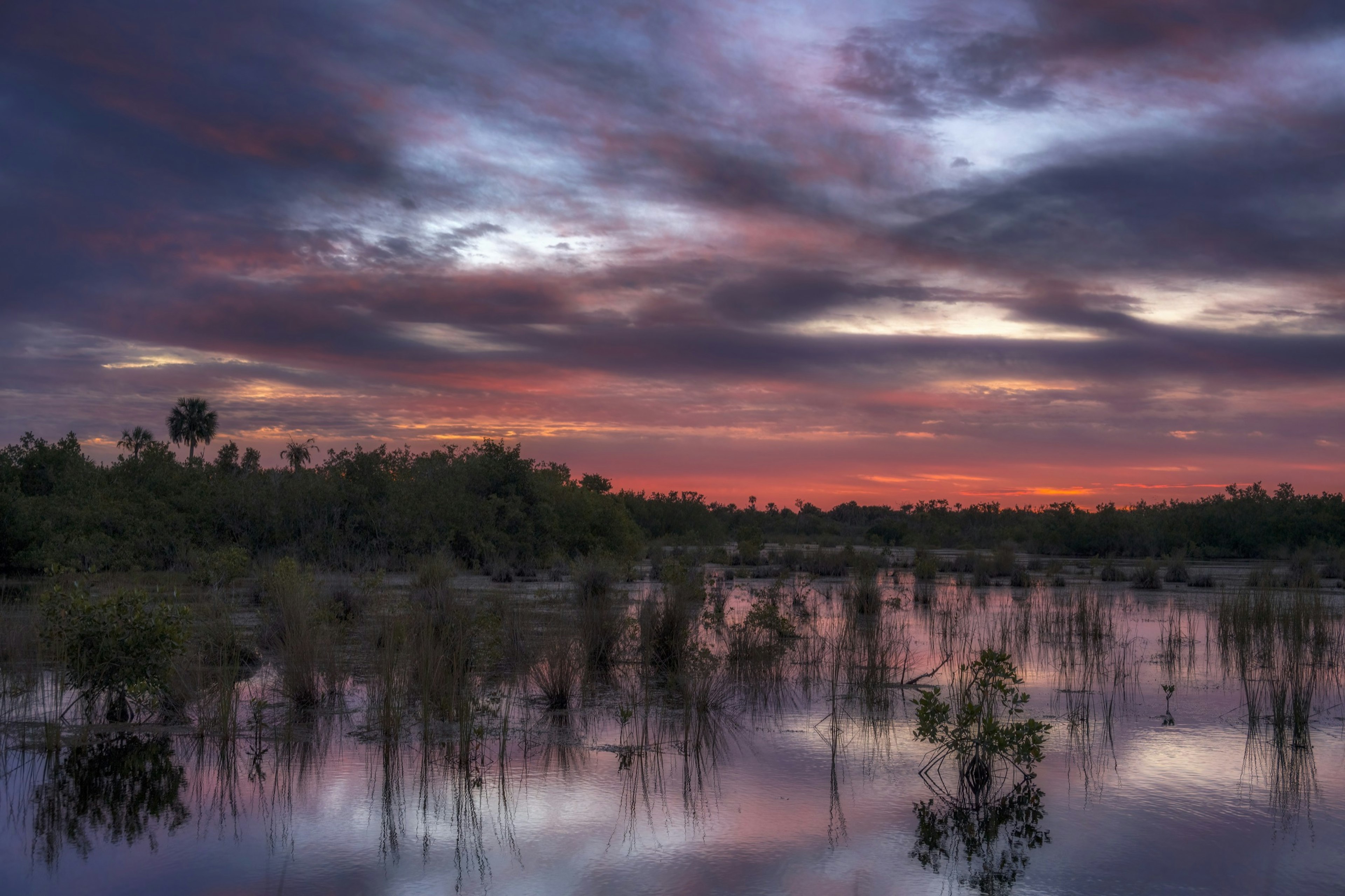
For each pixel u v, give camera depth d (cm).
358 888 554
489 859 599
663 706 1055
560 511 3453
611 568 2064
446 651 1136
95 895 544
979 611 2105
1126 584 2955
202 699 983
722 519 8894
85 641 957
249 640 1340
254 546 2950
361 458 3238
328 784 754
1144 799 729
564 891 549
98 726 930
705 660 1261
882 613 2019
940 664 1326
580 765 812
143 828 655
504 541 3170
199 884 560
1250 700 1089
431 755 836
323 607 1477
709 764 816
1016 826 664
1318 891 553
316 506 3044
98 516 2698
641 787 750
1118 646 1547
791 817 680
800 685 1198
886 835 645
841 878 569
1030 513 7438
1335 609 2044
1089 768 818
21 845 624
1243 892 550
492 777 773
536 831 649
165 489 2994
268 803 710
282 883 561
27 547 2497
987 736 772
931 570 3077
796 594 2209
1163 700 1104
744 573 3052
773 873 576
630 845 623
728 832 647
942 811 696
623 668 1296
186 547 2734
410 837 638
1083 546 5059
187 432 7700
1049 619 1831
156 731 916
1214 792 748
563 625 1370
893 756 848
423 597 1606
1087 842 633
